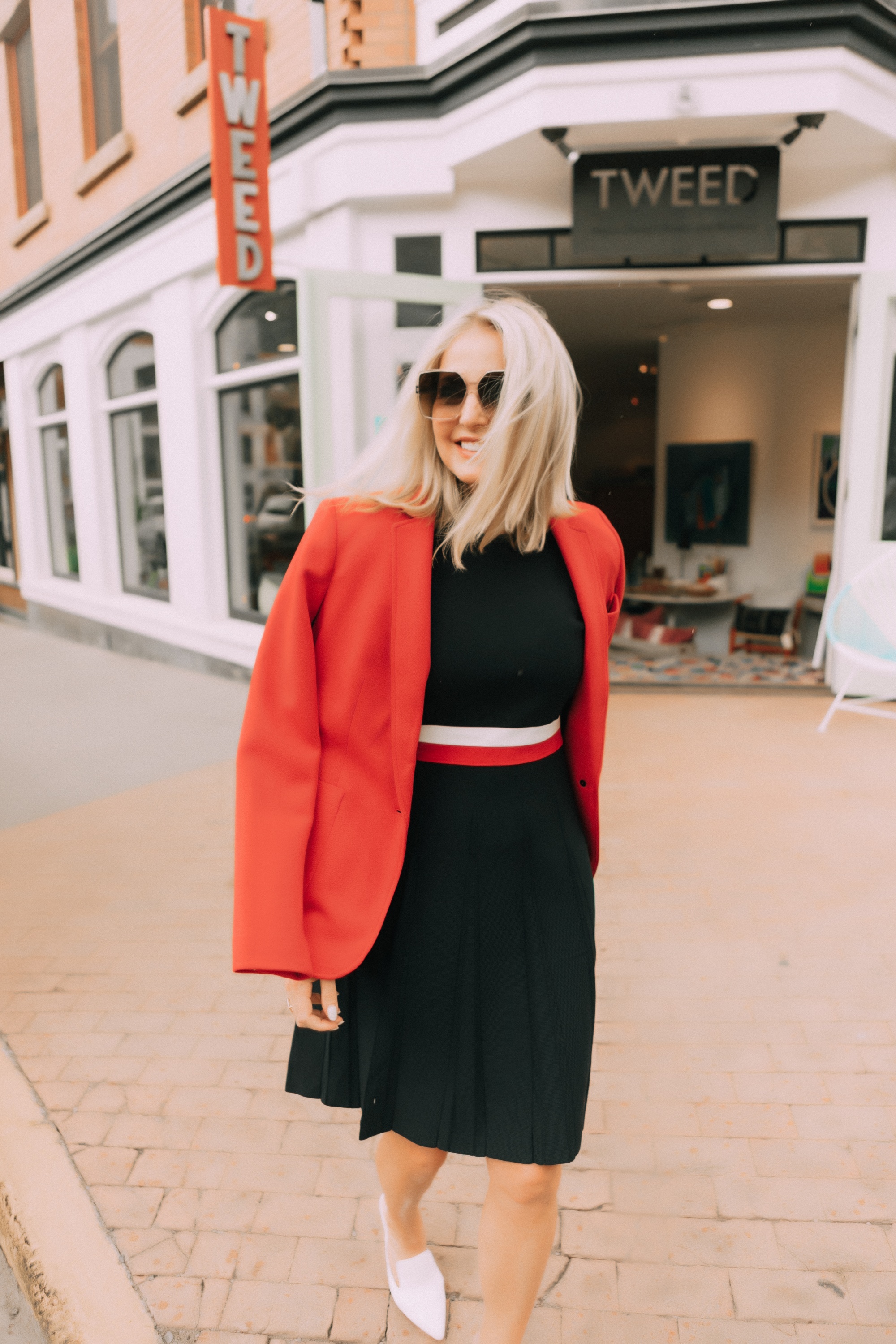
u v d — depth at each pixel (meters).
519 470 1.34
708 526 9.32
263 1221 1.92
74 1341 1.65
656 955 2.96
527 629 1.36
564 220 5.91
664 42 4.98
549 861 1.43
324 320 5.74
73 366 9.94
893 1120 2.19
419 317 6.09
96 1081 2.39
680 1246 1.83
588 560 1.44
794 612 8.51
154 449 8.93
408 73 5.56
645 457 12.13
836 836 3.92
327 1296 1.73
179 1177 2.04
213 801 4.70
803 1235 1.86
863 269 5.90
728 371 8.99
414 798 1.41
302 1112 2.26
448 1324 1.67
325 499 1.41
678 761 5.07
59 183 9.76
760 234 5.53
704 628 8.73
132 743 5.88
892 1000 2.69
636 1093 2.30
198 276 7.58
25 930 3.28
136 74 8.03
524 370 1.29
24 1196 1.97
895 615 6.07
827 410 8.53
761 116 5.07
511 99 5.29
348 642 1.33
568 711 1.52
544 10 4.97
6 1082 2.38
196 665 8.33
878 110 5.23
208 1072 2.43
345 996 1.47
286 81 6.45
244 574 7.95
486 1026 1.40
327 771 1.35
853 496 6.23
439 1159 1.56
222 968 2.99
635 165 5.52
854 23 4.88
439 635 1.35
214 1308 1.71
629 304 7.99
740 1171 2.03
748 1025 2.57
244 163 5.97
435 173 5.82
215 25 5.72
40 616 11.81
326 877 1.34
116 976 2.94
